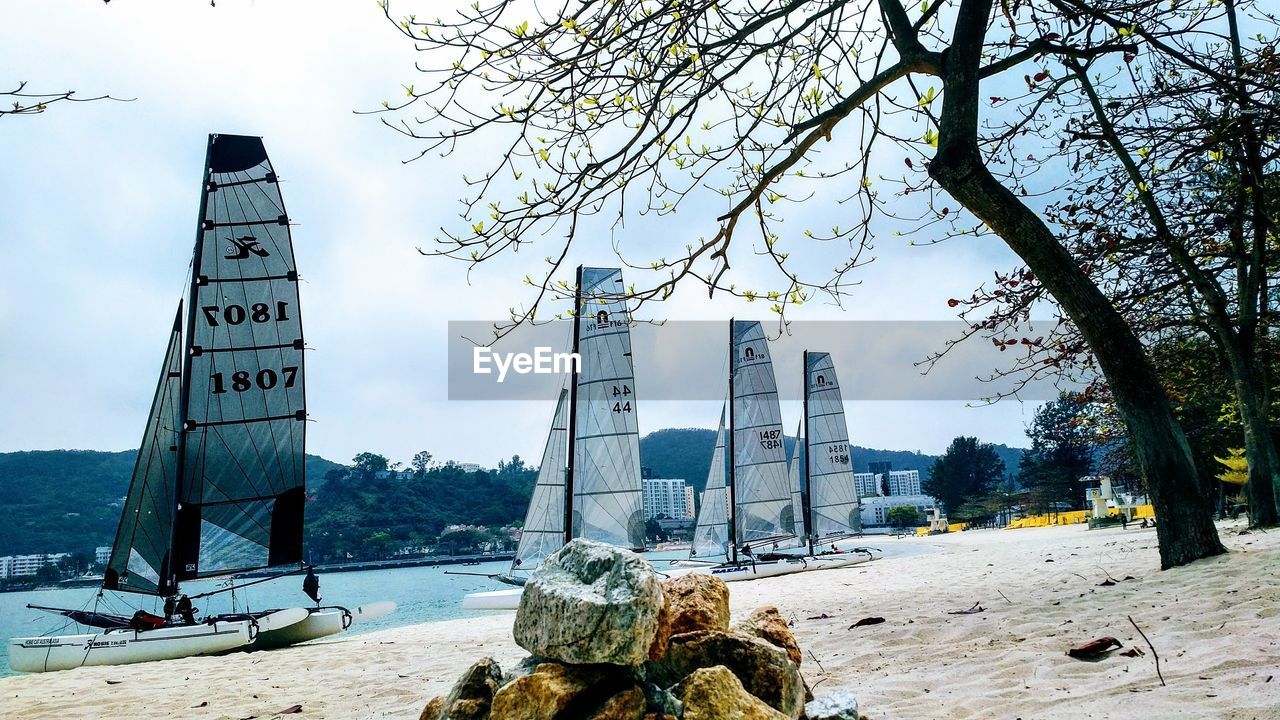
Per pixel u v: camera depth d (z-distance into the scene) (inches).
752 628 163.0
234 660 499.2
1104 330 385.7
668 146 264.4
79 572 4397.1
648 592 118.9
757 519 1417.3
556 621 120.8
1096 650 222.5
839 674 238.8
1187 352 649.6
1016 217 363.6
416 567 4697.3
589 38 244.2
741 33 274.5
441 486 5935.0
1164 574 370.9
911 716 176.7
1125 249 457.1
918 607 378.9
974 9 340.5
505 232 246.5
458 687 133.1
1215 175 473.4
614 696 118.3
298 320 813.9
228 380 788.0
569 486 1170.0
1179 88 335.9
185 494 770.2
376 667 391.2
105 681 404.2
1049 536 1574.8
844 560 1339.8
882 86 319.0
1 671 760.3
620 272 1181.7
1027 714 167.2
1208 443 1280.8
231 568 784.9
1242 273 577.3
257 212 800.3
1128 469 1685.5
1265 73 335.3
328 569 4581.7
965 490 4483.3
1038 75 346.3
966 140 351.6
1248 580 307.6
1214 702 155.6
